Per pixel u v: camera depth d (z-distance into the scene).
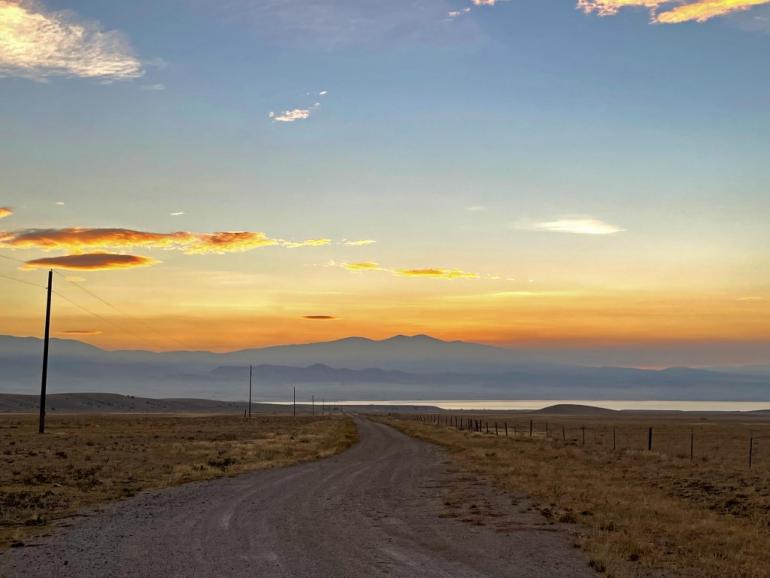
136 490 27.12
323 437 72.06
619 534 17.03
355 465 40.25
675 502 22.73
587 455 42.75
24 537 17.00
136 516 20.38
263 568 13.61
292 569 13.54
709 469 33.00
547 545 16.12
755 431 91.75
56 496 24.56
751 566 13.95
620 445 57.97
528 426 120.44
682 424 127.44
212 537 16.92
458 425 124.81
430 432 85.50
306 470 36.81
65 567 13.70
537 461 38.91
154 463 38.75
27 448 49.88
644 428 104.69
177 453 46.06
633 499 23.28
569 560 14.55
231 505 22.83
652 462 37.56
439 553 15.20
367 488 28.08
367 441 68.81
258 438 70.06
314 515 20.66
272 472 35.53
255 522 19.27
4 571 13.38
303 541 16.45
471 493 25.94
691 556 14.83
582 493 24.53
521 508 21.86
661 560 14.45
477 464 38.84
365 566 13.84
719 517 20.03
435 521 19.58
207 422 124.62
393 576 13.02
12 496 23.94
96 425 99.19
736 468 33.94
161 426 100.75
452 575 13.15
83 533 17.52
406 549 15.59
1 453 44.53
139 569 13.52
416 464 40.62
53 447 51.31
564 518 19.55
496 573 13.34
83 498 24.31
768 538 16.84
